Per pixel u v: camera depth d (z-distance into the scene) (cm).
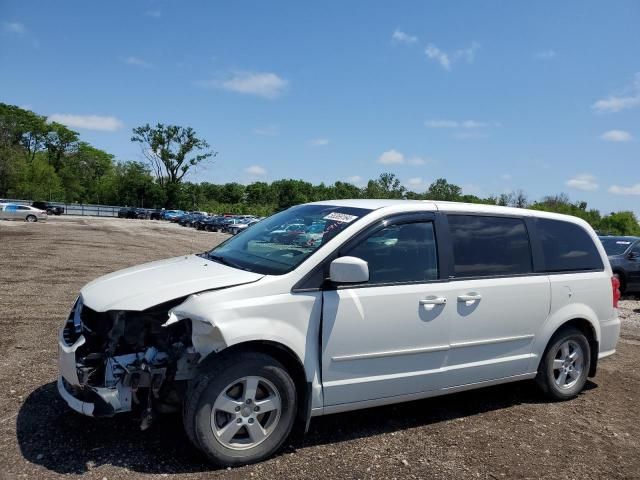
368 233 407
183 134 9131
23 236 2352
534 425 454
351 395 389
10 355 548
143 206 9362
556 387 511
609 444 424
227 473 340
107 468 335
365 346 391
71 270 1242
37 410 414
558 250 520
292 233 430
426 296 418
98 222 5072
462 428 438
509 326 468
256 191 11675
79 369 347
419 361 419
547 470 372
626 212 6144
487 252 466
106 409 333
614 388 570
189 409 335
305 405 376
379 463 366
